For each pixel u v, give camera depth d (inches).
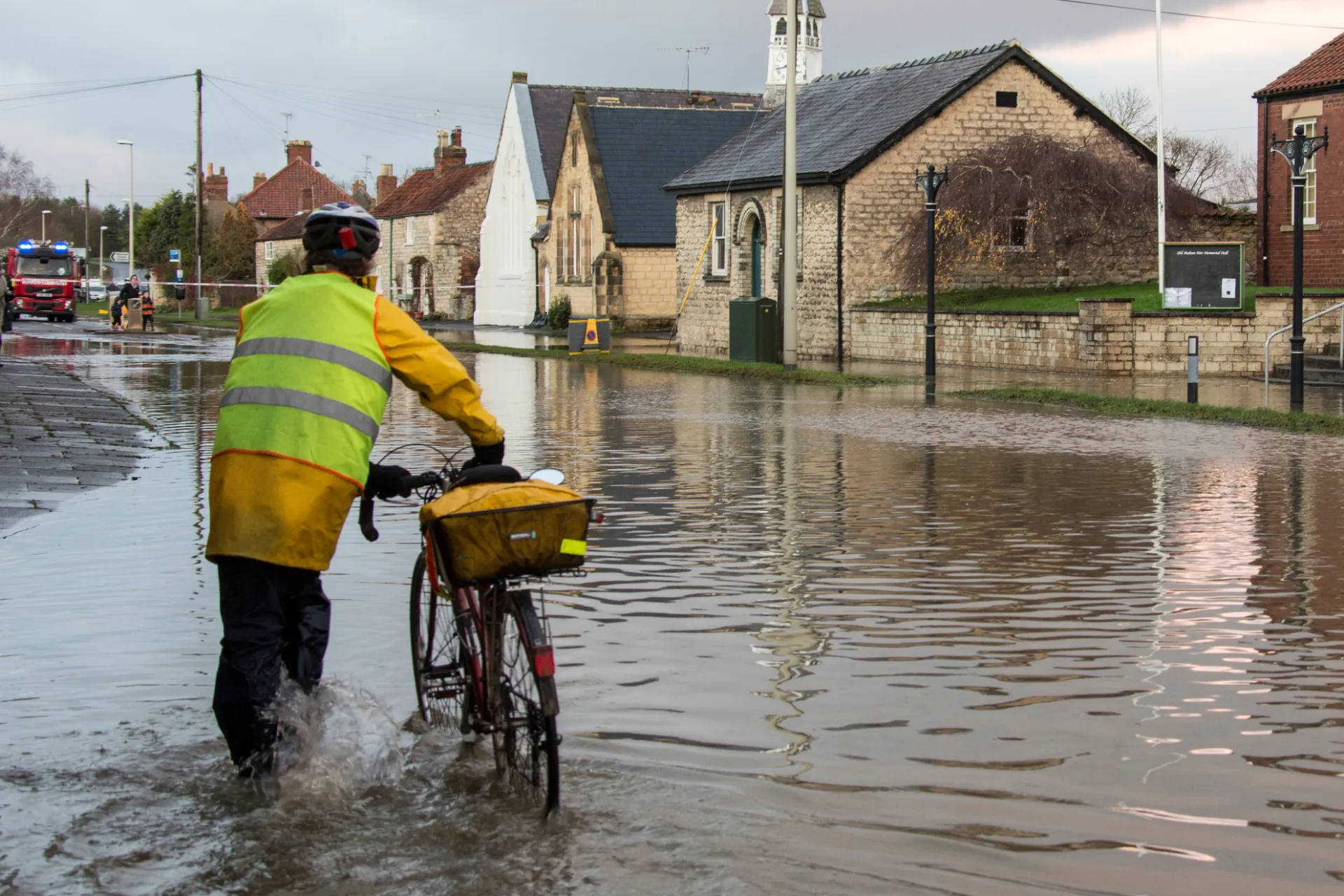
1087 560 370.9
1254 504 465.1
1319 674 261.9
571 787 200.2
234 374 204.8
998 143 1429.6
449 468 222.1
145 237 3934.5
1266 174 1440.7
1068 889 167.5
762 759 212.8
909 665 267.4
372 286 217.5
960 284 1449.3
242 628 201.0
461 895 166.4
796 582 343.6
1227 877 171.0
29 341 1718.8
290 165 3826.3
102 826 187.6
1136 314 1105.4
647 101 2532.0
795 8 1136.8
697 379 1117.7
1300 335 797.2
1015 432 699.4
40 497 481.1
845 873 171.6
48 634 291.9
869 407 853.2
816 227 1465.3
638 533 413.7
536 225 2357.3
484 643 201.0
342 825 187.3
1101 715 235.9
